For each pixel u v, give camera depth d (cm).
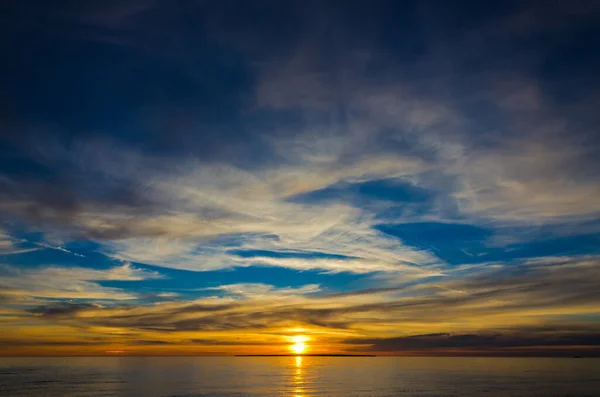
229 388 13275
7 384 13912
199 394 11475
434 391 12212
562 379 16750
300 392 12150
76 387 13125
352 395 11312
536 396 10731
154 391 12150
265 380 17025
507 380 16425
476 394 11269
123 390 12294
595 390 12112
